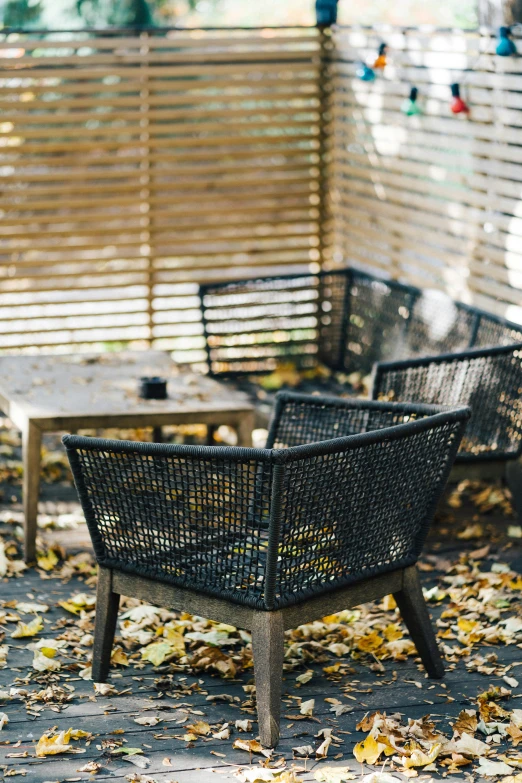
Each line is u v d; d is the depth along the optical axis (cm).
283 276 586
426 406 336
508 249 471
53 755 267
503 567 403
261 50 617
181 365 509
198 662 317
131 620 353
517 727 279
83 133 606
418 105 530
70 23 1094
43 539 433
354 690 307
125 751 268
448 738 278
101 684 305
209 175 959
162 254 631
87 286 625
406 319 534
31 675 312
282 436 378
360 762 265
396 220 576
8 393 431
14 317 614
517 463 434
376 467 289
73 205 612
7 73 582
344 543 290
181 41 604
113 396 432
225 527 282
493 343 460
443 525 454
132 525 295
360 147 604
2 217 603
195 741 275
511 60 450
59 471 520
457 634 348
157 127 616
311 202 663
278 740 275
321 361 620
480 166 486
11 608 365
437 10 1195
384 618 361
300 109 633
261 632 273
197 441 566
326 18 621
